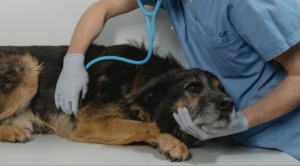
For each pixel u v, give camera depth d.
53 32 2.39
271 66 1.76
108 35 2.44
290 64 1.57
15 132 1.83
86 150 1.67
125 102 1.85
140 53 2.05
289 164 1.49
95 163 1.43
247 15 1.56
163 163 1.47
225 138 2.04
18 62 1.99
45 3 2.35
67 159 1.49
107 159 1.50
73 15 2.38
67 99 1.87
